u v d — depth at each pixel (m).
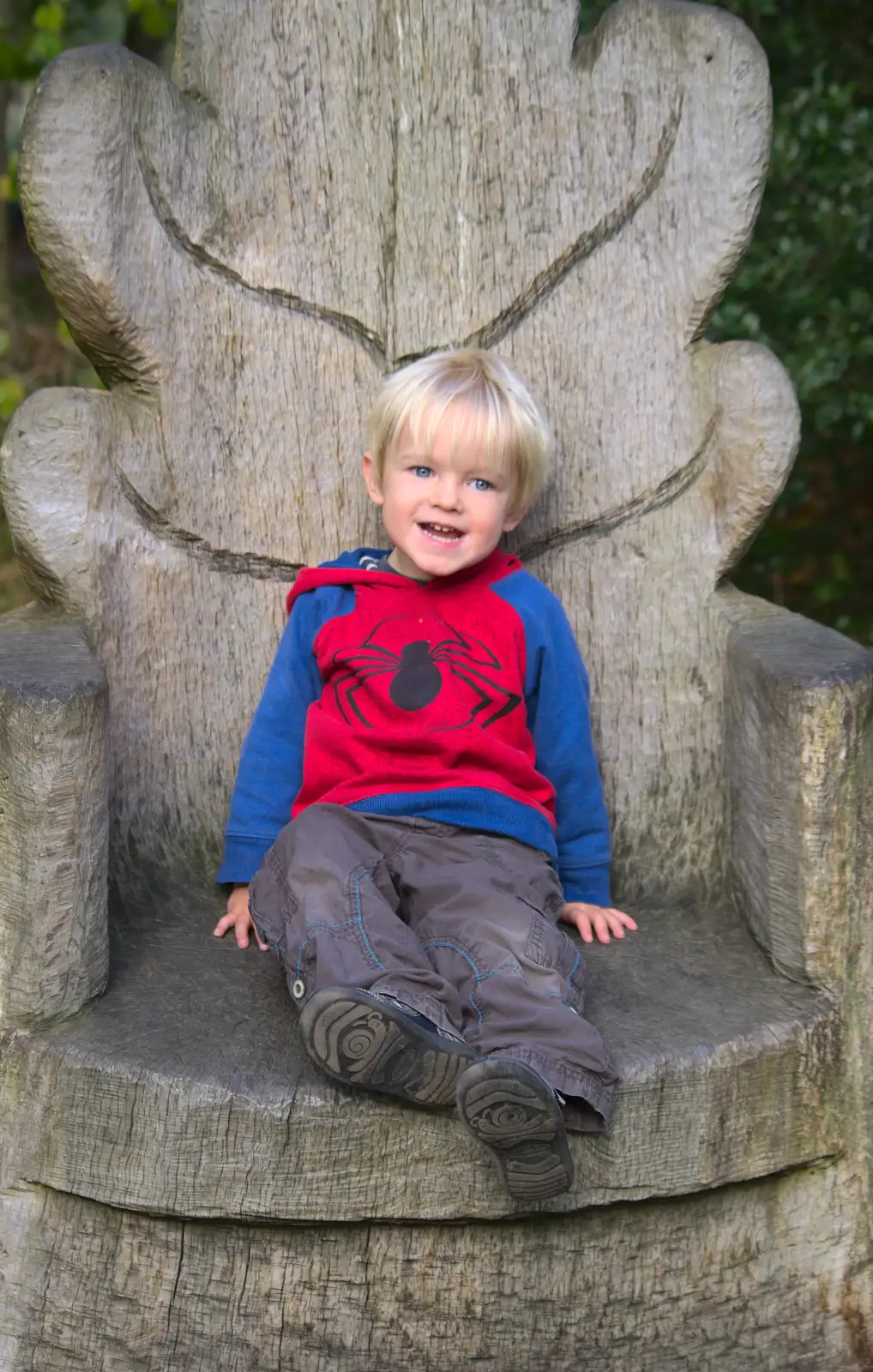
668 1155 1.84
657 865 2.39
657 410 2.43
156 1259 1.83
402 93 2.38
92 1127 1.80
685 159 2.40
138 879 2.28
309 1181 1.76
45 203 2.17
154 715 2.32
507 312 2.43
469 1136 1.78
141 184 2.24
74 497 2.22
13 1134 1.86
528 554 2.44
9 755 1.83
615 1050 1.84
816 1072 1.95
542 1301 1.87
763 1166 1.91
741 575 4.57
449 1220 1.80
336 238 2.38
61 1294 1.86
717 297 2.43
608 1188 1.82
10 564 5.15
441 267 2.41
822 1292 2.01
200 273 2.32
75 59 2.18
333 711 2.20
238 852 2.18
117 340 2.26
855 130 3.72
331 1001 1.66
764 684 2.05
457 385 2.18
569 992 1.84
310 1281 1.83
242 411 2.36
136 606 2.29
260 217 2.35
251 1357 1.83
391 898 2.00
